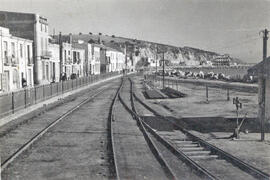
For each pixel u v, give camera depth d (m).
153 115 24.02
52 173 10.41
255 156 12.14
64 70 62.97
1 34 36.53
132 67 151.88
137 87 57.69
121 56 130.25
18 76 41.72
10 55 39.25
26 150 13.26
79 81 50.34
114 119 21.45
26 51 44.81
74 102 33.69
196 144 14.41
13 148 13.65
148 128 18.16
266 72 18.20
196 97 36.84
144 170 10.64
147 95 41.03
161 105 30.98
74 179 9.84
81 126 19.25
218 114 23.41
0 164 10.70
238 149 13.26
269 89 18.05
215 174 10.25
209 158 12.17
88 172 10.48
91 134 16.83
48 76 54.06
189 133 16.31
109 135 16.55
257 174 9.94
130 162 11.61
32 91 27.06
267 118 18.27
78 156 12.44
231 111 24.78
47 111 26.30
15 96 26.03
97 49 92.94
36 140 15.08
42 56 49.88
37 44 48.88
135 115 22.95
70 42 68.19
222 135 16.28
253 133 16.67
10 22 48.47
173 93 44.19
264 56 16.33
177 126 18.73
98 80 70.94
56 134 16.80
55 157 12.30
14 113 21.77
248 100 31.84
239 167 10.98
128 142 14.98
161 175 10.14
